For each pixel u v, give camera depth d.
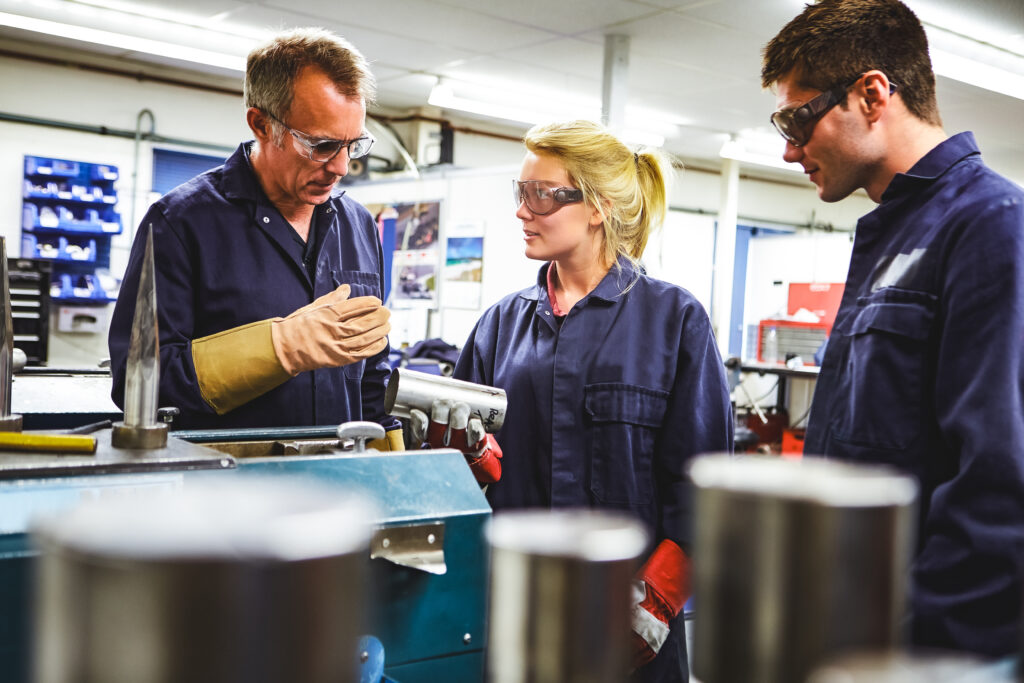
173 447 0.93
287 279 1.64
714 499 0.26
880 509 0.25
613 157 1.54
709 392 1.53
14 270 5.23
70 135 7.73
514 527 0.30
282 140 1.51
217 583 0.21
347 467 0.91
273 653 0.22
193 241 1.57
